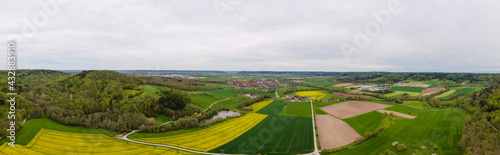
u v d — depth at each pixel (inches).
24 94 4079.7
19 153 2620.6
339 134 3344.0
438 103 4756.4
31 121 3272.6
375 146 2795.3
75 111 3759.8
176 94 4963.1
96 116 3737.7
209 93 6451.8
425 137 2854.3
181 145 3041.3
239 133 3486.7
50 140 2974.9
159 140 3213.6
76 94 4500.5
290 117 4338.1
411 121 3523.6
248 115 4527.6
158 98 4800.7
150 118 4131.4
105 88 4852.4
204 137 3329.2
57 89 4658.0
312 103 5679.1
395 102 5413.4
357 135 3262.8
